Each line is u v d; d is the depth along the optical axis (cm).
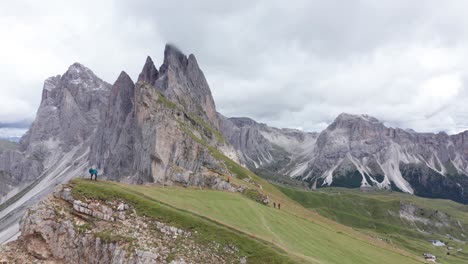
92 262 6519
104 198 7412
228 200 9625
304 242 8038
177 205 7919
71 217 7056
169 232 6762
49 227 6938
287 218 9912
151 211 7250
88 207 7169
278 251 6606
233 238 6788
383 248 10575
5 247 6856
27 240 6912
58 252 6775
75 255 6688
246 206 9456
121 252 6284
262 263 6212
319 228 10281
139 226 6856
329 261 7144
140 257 6122
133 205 7375
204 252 6359
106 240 6494
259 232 7606
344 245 9075
